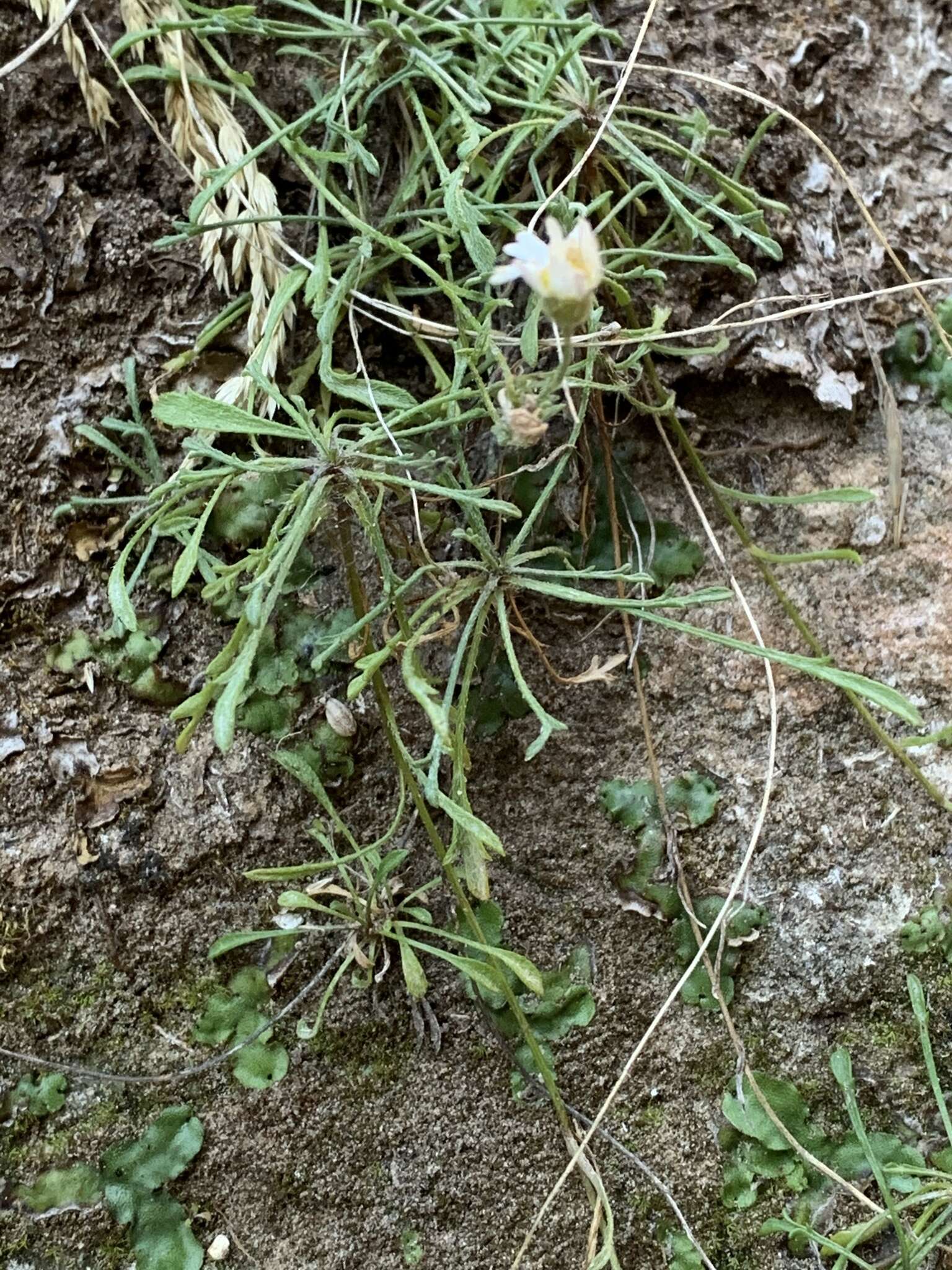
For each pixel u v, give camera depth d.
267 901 0.17
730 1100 0.17
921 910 0.18
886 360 0.19
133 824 0.17
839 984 0.18
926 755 0.18
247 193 0.17
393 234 0.18
